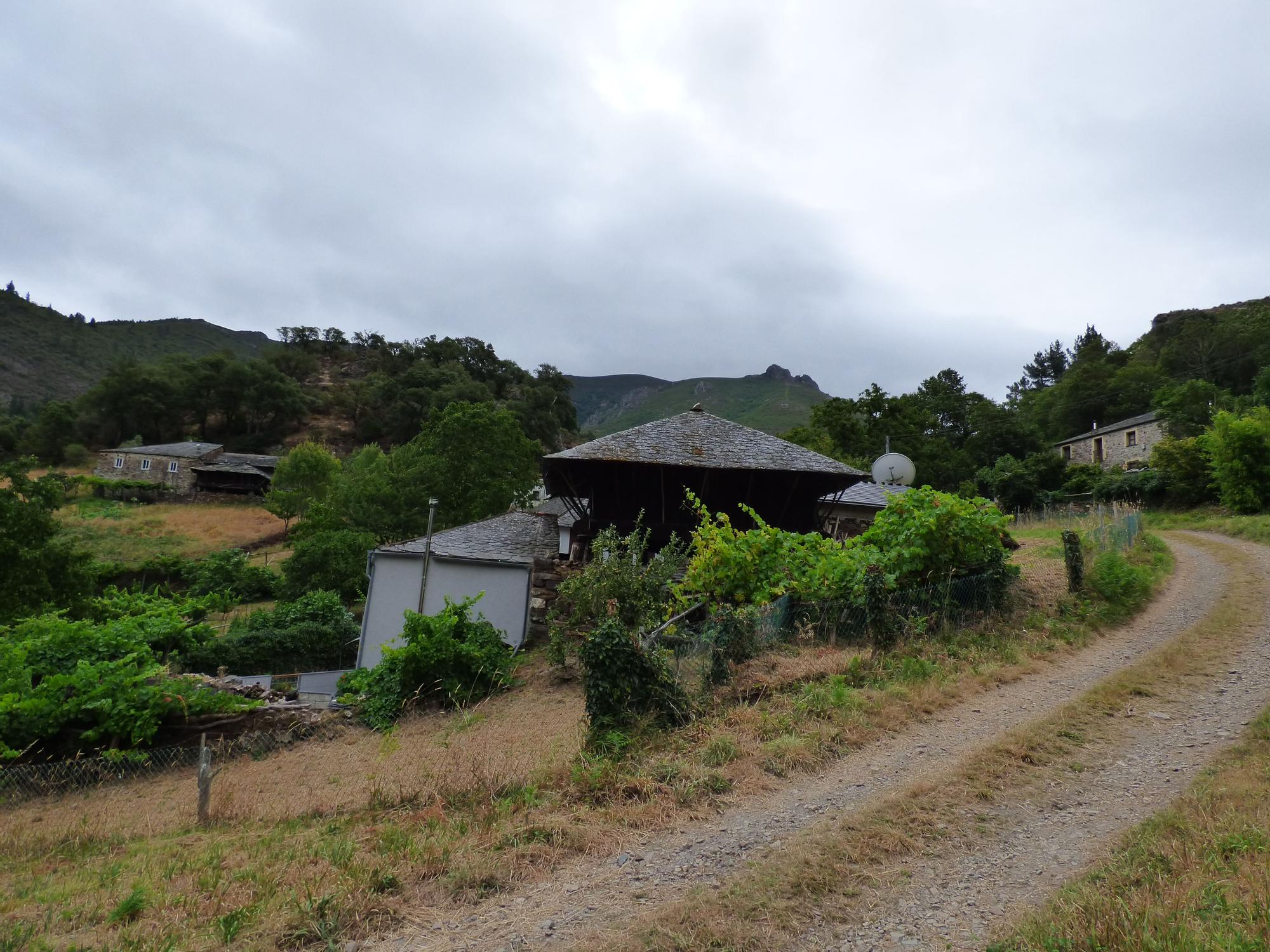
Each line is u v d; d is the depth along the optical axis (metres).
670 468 17.78
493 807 6.77
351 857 5.99
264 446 99.75
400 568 20.66
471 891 5.20
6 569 22.27
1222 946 3.73
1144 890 4.53
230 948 4.59
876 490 25.44
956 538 13.59
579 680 14.85
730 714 8.70
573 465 18.16
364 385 113.19
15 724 12.38
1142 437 47.88
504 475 38.38
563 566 20.20
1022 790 6.52
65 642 14.76
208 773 8.84
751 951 4.29
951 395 65.94
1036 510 42.81
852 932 4.45
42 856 7.85
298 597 31.34
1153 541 23.48
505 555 20.59
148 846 7.69
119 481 66.19
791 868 5.21
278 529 58.28
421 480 38.09
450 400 103.88
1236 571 18.42
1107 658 11.26
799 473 18.08
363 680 15.62
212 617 31.00
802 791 6.77
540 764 8.12
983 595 13.58
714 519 18.62
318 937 4.67
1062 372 107.62
